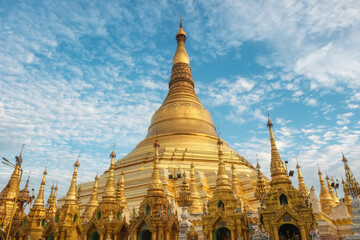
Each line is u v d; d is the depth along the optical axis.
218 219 26.84
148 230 28.47
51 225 34.28
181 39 100.81
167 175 58.06
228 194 28.41
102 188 61.84
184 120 78.31
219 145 32.44
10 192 47.75
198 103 87.19
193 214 37.72
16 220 43.84
